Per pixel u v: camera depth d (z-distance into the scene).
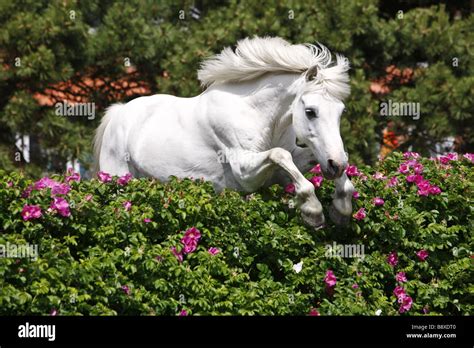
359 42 22.88
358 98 21.38
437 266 11.63
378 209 11.52
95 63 22.19
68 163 23.23
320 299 11.02
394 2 26.17
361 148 21.67
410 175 11.94
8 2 21.47
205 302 10.19
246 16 21.61
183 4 23.22
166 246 10.49
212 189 11.29
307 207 10.71
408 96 21.97
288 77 11.33
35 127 21.34
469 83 21.75
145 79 22.88
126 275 10.21
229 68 11.69
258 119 11.53
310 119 10.73
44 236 10.08
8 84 21.67
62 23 21.27
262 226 11.04
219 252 10.64
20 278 9.53
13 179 10.46
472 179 12.27
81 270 9.70
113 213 10.57
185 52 21.45
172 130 12.40
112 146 13.38
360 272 11.19
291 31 22.17
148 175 12.67
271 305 10.43
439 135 22.08
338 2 22.28
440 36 22.77
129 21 21.97
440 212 11.87
